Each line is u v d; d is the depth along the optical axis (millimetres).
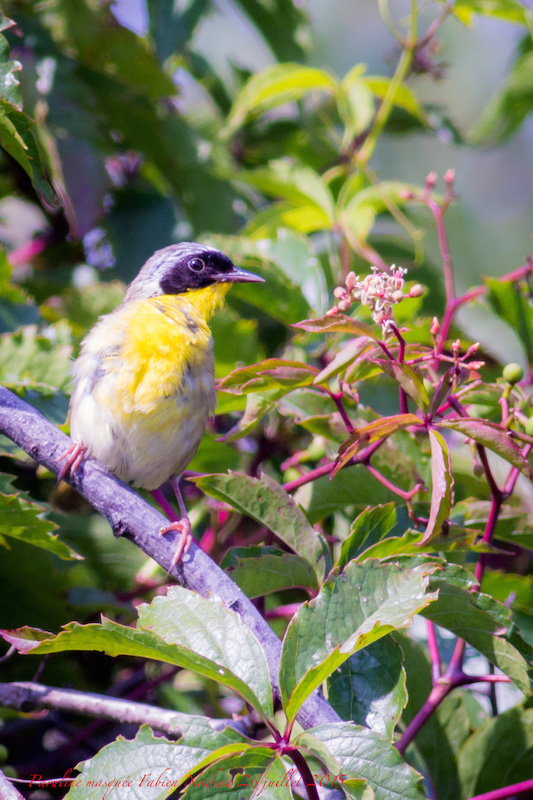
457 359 6438
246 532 9734
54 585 8859
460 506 7891
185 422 8648
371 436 6312
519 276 8633
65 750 9164
